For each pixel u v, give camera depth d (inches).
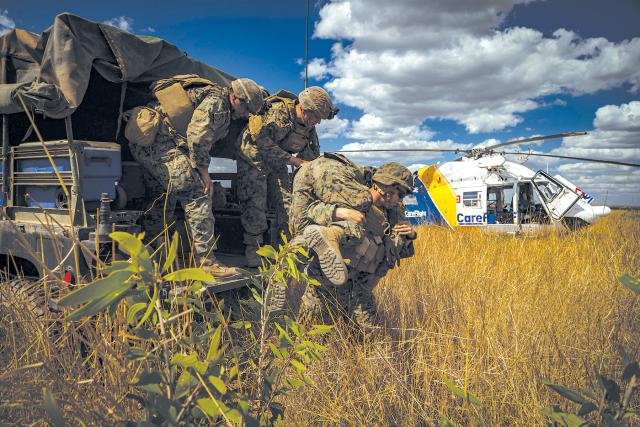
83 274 89.1
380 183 115.6
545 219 404.5
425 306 131.9
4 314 71.2
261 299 58.7
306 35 186.1
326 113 157.3
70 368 53.7
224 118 133.0
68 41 108.3
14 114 122.7
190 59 150.3
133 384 30.8
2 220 114.3
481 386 87.5
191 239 126.8
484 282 157.9
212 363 32.6
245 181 148.3
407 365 98.9
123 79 124.1
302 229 127.1
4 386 45.8
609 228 278.8
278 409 51.3
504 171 415.8
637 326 120.6
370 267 114.2
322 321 108.3
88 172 101.0
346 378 90.1
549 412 37.5
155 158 127.0
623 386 75.6
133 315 30.4
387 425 78.9
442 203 440.5
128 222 99.9
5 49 122.2
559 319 119.9
